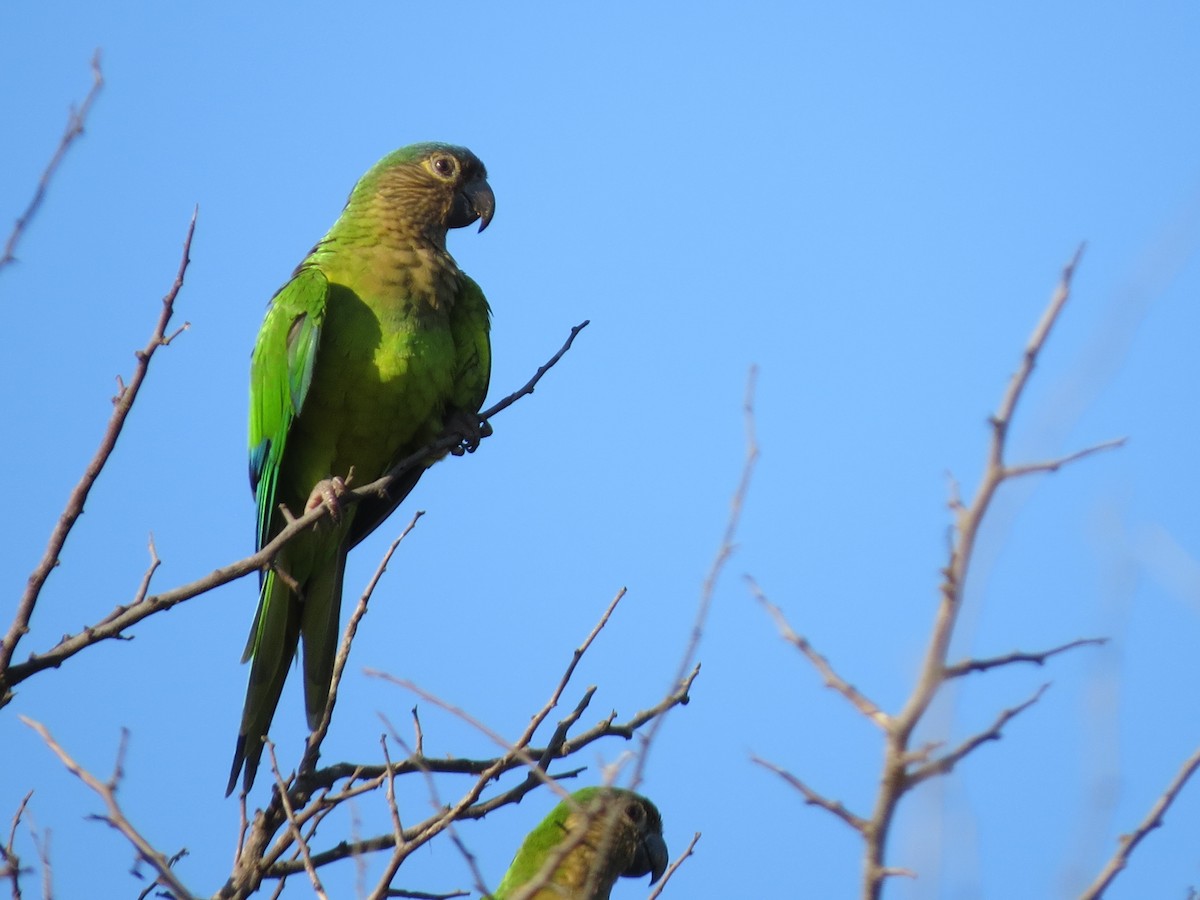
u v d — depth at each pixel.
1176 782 4.82
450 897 8.63
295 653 11.20
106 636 7.82
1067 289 4.45
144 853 6.34
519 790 8.95
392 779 7.50
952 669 4.39
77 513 7.75
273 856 8.53
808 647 4.72
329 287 11.41
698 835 8.08
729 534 5.98
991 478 4.43
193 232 7.89
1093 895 4.70
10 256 7.43
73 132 7.69
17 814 7.43
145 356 7.83
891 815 4.43
